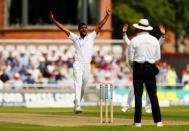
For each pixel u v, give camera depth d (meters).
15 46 100.88
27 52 99.31
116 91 88.44
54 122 51.03
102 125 48.22
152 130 44.62
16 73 89.81
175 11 133.25
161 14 128.75
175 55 110.88
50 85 89.38
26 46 101.31
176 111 70.62
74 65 54.88
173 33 137.50
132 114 62.03
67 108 78.19
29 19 106.94
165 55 111.44
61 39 106.00
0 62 91.88
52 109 74.12
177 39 138.75
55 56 95.31
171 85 93.19
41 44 101.88
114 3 127.62
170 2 132.75
